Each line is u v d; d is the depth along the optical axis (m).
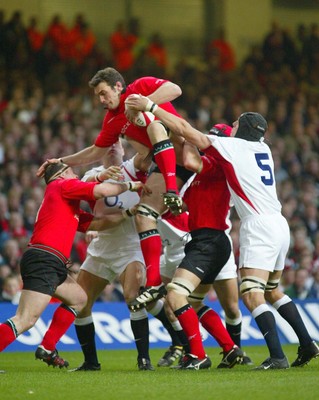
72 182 26.25
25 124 60.94
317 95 78.19
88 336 27.80
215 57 79.88
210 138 25.73
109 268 28.39
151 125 26.12
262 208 25.70
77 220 26.53
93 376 24.50
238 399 18.89
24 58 70.00
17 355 36.69
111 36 77.25
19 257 47.31
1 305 38.91
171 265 31.17
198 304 27.66
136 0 82.06
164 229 30.83
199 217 26.08
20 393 20.42
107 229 27.55
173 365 30.50
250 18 85.69
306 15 87.56
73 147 60.75
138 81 27.61
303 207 60.44
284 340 42.72
